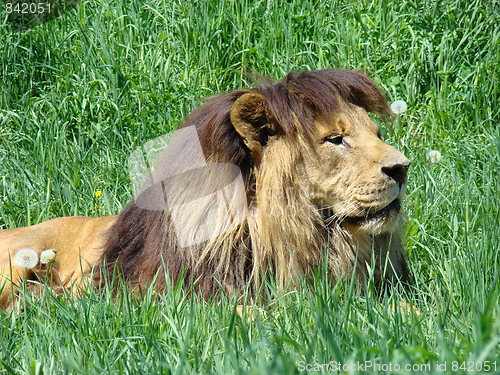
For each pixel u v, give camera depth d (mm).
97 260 10578
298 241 9438
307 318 8258
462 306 8656
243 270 9555
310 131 9430
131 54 16219
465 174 12891
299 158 9445
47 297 9305
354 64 15836
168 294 8852
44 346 7863
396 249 10117
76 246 11023
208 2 16672
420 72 15672
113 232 10492
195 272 9508
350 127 9516
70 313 8656
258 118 9453
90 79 16047
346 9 16922
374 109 10211
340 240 9609
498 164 12680
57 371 7094
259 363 6812
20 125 15141
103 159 14352
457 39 15961
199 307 8664
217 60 16188
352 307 8039
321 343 7062
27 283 10406
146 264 9812
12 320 8586
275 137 9500
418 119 15055
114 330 8016
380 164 9258
